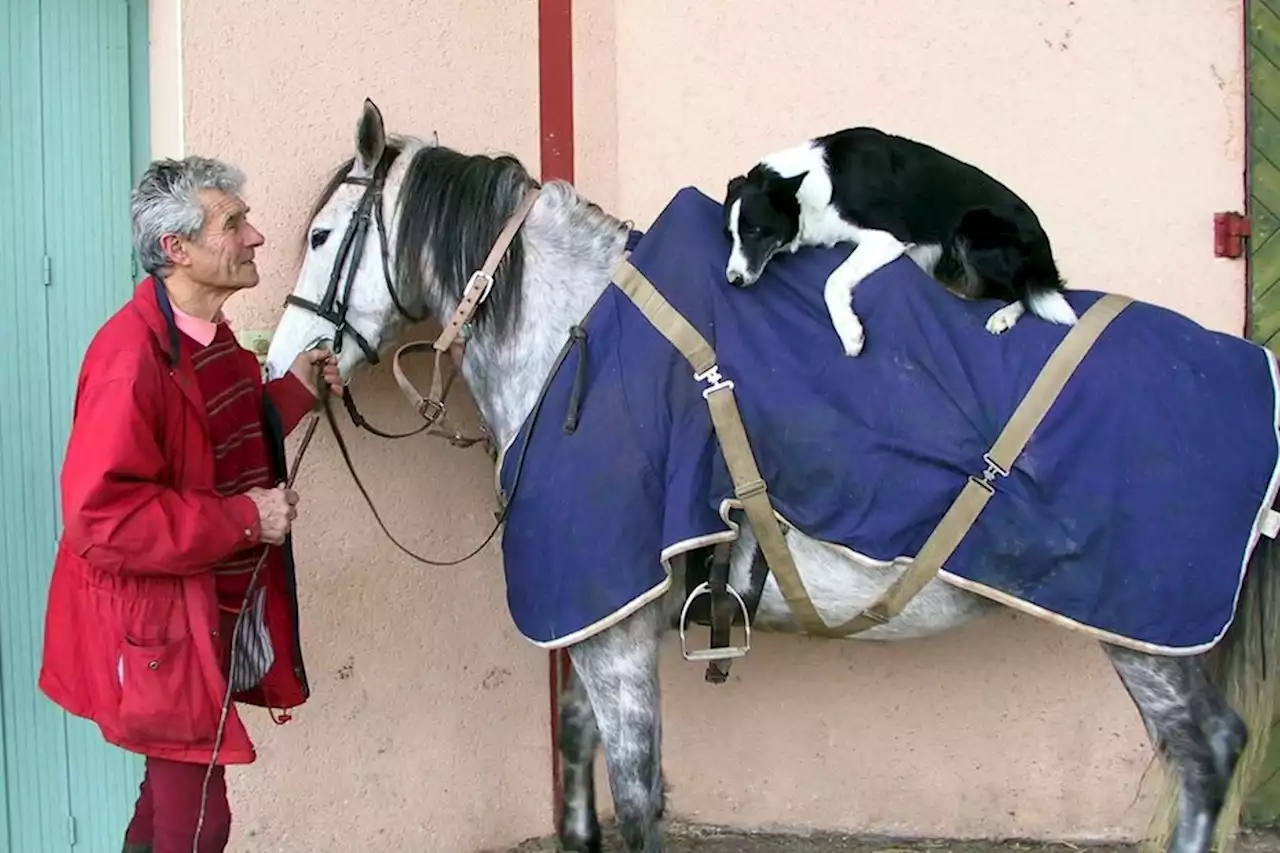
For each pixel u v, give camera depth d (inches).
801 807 115.7
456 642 107.0
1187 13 105.3
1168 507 75.3
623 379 80.3
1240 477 76.3
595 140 115.2
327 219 89.6
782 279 82.6
